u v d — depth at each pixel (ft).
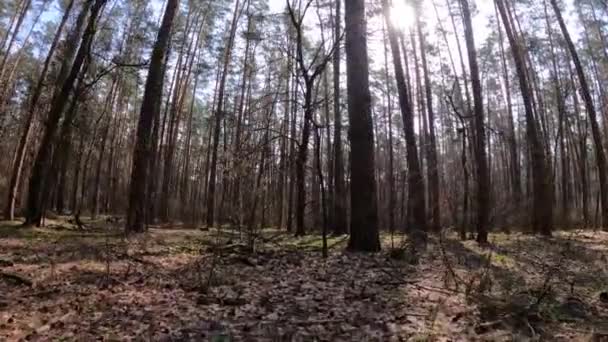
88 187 132.77
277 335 15.47
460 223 54.75
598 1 84.33
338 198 61.36
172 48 82.53
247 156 36.96
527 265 31.76
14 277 22.09
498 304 18.38
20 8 81.41
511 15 71.72
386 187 116.47
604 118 109.91
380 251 34.76
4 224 50.98
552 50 94.27
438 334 15.56
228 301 19.69
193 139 154.51
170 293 21.12
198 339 15.14
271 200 67.51
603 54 93.81
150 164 74.69
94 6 50.75
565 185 95.25
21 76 98.43
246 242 38.55
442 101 112.47
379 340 15.08
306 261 30.78
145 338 15.14
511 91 103.45
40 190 50.19
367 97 35.29
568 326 16.99
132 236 39.78
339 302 20.02
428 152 65.77
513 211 61.41
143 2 82.53
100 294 20.42
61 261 27.66
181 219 96.53
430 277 25.88
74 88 60.23
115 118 113.91
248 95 92.22
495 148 139.13
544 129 91.71
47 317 17.15
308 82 34.81
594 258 36.35
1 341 14.53
